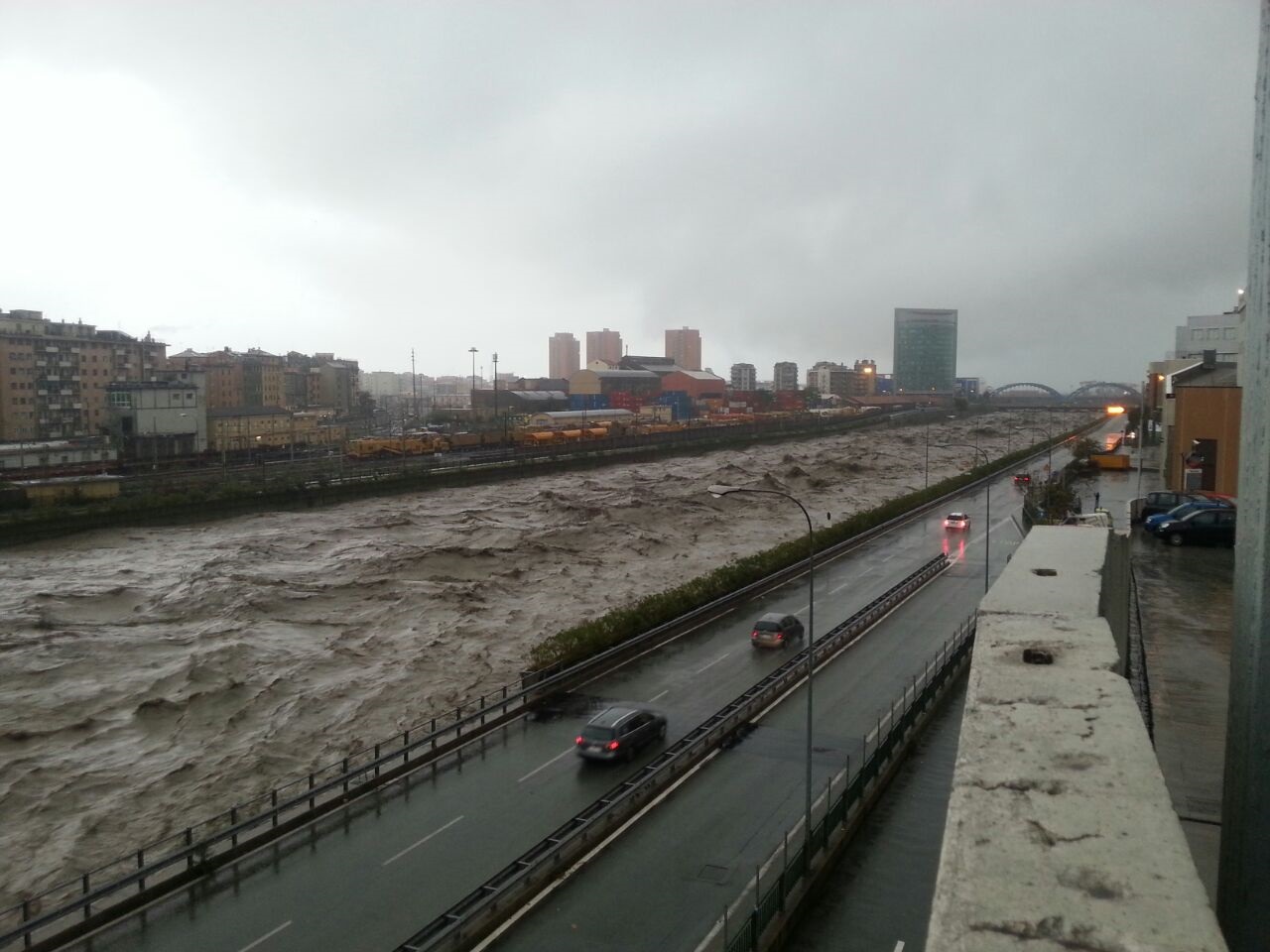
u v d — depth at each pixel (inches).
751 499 3604.8
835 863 824.9
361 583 2169.0
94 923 783.7
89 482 2977.4
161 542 2662.4
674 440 5310.0
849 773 1032.8
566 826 898.7
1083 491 2938.0
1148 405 4783.5
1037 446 5172.2
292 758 1205.1
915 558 2326.5
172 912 802.2
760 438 6225.4
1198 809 633.6
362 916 784.9
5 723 1343.5
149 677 1536.7
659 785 1007.0
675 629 1670.8
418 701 1389.0
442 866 864.3
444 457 4259.4
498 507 3339.1
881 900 766.5
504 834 922.1
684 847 874.1
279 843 922.1
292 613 1934.1
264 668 1563.7
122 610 1968.5
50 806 1083.3
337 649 1672.0
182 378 5128.0
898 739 1066.1
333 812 986.1
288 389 7864.2
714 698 1306.6
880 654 1496.1
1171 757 738.8
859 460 5022.1
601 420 6505.9
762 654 1515.7
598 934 736.3
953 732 1139.3
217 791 1111.6
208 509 2999.5
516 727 1213.7
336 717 1338.6
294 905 806.5
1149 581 1465.3
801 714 1228.5
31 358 4714.6
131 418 4259.4
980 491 3644.2
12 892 895.1
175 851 927.7
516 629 1791.3
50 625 1843.0
